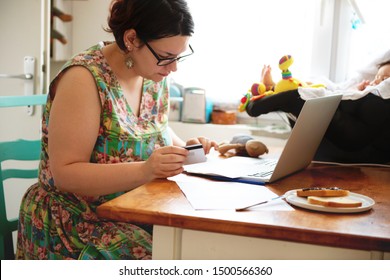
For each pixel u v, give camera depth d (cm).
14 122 210
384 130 138
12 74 208
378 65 152
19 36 206
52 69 233
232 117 208
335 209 88
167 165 109
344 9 192
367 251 81
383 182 118
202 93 208
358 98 136
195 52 204
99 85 119
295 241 79
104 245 112
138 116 133
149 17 114
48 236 124
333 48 194
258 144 146
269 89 155
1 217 135
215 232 83
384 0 178
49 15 205
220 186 107
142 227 122
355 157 144
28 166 212
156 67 121
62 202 123
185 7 118
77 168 111
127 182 111
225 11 198
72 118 114
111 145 123
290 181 117
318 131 127
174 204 92
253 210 89
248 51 198
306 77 196
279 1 192
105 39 222
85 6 223
